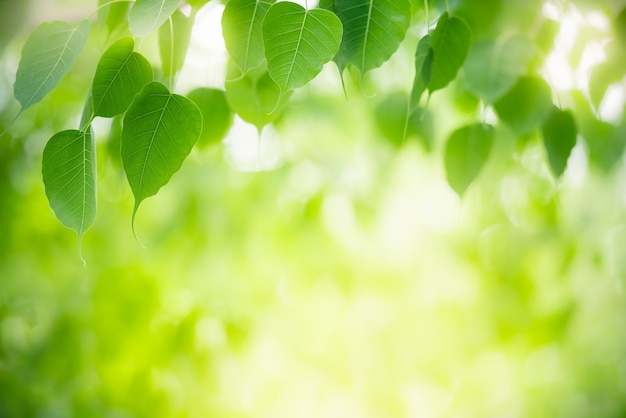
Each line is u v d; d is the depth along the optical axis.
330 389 4.70
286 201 4.84
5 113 4.21
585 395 5.68
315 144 4.75
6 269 4.65
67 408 4.12
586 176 4.26
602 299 5.45
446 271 5.04
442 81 2.19
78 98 4.25
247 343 4.19
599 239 4.92
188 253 4.56
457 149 2.44
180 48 2.23
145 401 3.88
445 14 2.17
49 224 4.52
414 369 4.86
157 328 3.99
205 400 4.17
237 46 2.07
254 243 4.74
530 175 4.27
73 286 4.62
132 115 2.01
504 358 5.45
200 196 4.59
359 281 4.88
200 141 2.45
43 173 2.01
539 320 4.62
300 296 4.80
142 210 4.71
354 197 4.58
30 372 4.22
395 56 3.36
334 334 4.82
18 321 4.84
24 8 2.55
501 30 2.46
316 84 4.16
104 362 3.91
